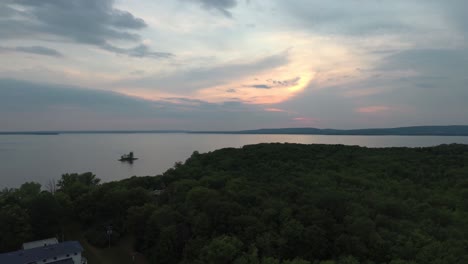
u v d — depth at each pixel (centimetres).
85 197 8025
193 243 5747
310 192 7369
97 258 6562
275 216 6128
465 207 6962
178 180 9781
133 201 7950
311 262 5194
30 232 6662
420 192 7912
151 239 6600
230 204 6334
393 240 5384
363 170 9700
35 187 9200
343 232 5559
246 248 5391
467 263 4650
